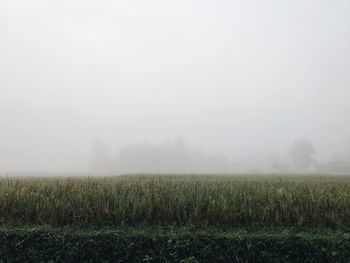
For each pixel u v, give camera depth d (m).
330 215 7.04
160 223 6.88
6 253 5.82
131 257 5.73
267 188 9.27
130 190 8.47
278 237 5.79
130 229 6.46
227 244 5.73
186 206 7.25
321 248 5.57
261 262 5.60
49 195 7.93
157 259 5.64
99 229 6.40
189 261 5.48
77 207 7.17
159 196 7.84
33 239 5.91
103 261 5.66
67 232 6.08
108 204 7.32
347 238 5.76
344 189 9.61
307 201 7.58
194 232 6.20
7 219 7.10
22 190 8.05
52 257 5.75
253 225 6.81
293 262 5.55
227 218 6.96
